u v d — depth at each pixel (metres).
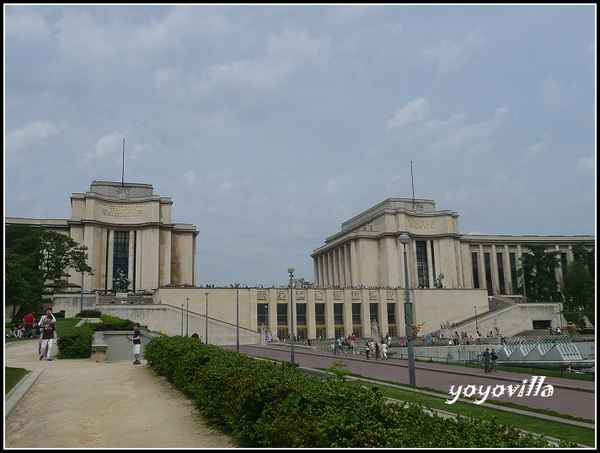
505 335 92.31
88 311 66.94
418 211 123.00
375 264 117.62
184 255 112.50
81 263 79.62
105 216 105.88
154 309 71.25
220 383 13.52
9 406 14.25
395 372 35.34
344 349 55.72
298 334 89.44
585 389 27.17
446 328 90.50
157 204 107.44
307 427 8.92
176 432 12.68
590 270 121.38
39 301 71.50
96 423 13.47
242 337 72.75
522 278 123.69
